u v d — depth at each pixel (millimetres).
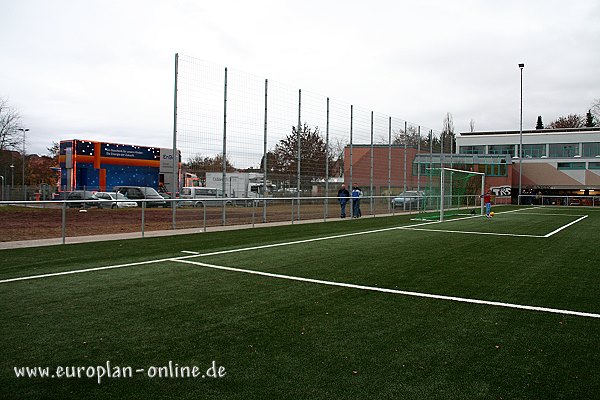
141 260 9305
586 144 55438
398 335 4852
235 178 19594
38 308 5707
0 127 49719
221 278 7645
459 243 12641
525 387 3648
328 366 3988
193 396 3408
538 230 16703
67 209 23141
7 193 34688
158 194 30219
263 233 14789
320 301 6219
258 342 4566
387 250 11133
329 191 22828
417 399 3406
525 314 5727
